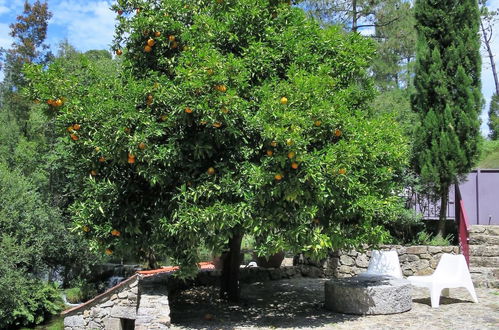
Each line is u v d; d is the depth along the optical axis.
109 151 5.79
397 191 8.58
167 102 5.81
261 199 5.67
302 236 5.86
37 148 16.88
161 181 5.90
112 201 6.41
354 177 6.20
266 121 5.55
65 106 5.99
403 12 20.16
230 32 6.70
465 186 12.56
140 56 6.96
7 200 10.81
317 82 5.91
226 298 8.28
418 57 10.51
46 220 12.41
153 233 6.41
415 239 10.80
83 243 13.41
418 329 6.06
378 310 6.96
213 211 5.58
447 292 8.20
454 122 10.14
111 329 8.59
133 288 8.64
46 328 10.34
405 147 7.36
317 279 10.62
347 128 6.18
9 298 9.95
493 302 7.68
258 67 6.35
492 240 9.78
